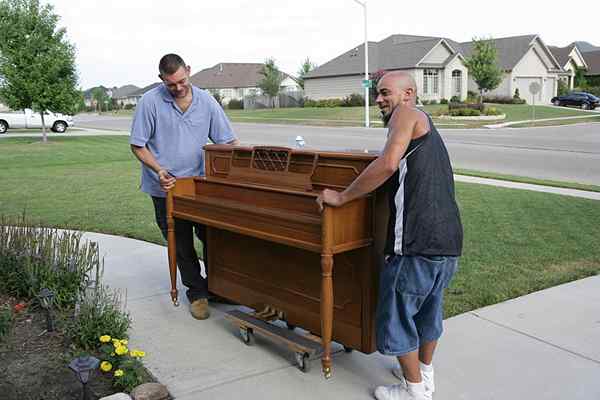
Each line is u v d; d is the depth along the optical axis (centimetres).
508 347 366
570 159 1437
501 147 1750
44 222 750
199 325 418
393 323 284
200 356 365
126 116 5803
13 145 2038
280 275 378
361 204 304
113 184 1112
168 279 525
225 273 429
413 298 279
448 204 274
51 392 304
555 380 324
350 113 3697
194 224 456
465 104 3356
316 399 310
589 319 408
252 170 379
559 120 3069
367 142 1998
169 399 311
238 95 7238
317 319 355
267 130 2711
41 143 2120
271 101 5425
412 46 4356
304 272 359
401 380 329
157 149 441
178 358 362
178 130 437
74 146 2003
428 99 4197
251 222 342
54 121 2820
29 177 1217
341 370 343
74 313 394
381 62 4350
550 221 721
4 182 1138
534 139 2009
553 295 456
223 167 417
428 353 300
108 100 8575
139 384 317
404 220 272
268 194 347
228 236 420
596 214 760
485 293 461
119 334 360
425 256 271
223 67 7619
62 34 2150
